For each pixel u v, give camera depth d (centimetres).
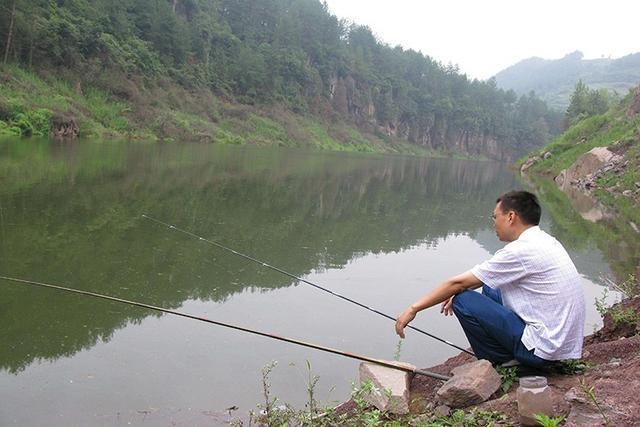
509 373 288
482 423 248
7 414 298
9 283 502
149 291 511
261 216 966
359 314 490
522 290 280
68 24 3666
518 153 10825
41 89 3250
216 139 4366
